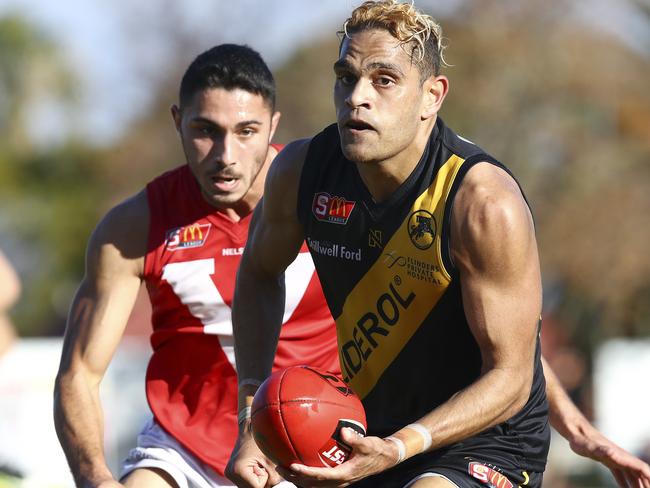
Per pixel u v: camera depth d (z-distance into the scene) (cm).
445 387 1595
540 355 1648
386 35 1467
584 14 9106
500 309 1459
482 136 9088
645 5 8894
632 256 8488
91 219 12825
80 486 1823
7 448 3834
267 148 1950
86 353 1920
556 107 9000
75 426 1877
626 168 8788
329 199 1606
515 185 1499
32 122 13462
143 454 2020
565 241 8638
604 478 5072
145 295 8456
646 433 5603
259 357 1758
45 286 12544
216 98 1891
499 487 1580
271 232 1716
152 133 12269
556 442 5747
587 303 8569
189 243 1981
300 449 1453
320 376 1505
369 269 1573
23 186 13138
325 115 10331
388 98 1469
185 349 2017
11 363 3934
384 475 1627
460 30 9150
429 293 1527
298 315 1975
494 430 1599
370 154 1470
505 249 1447
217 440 2006
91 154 13238
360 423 1485
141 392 5153
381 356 1606
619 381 5812
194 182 2003
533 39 9025
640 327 8681
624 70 9106
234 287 1844
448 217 1486
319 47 10638
